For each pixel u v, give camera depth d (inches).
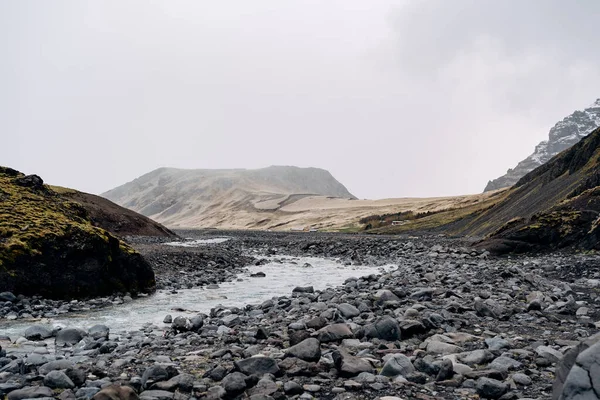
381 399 242.7
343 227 6998.0
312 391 264.1
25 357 364.5
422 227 4869.6
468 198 7691.9
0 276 669.9
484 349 336.2
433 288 677.3
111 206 2994.6
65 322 569.9
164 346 405.7
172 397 255.0
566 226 1315.2
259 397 245.6
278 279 1071.6
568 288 654.5
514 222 1533.0
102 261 784.3
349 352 343.9
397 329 388.5
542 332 415.2
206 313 642.8
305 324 454.6
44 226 771.4
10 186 985.5
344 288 786.2
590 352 186.2
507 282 746.8
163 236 3011.8
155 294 831.7
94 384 281.0
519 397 244.7
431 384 271.3
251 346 373.7
